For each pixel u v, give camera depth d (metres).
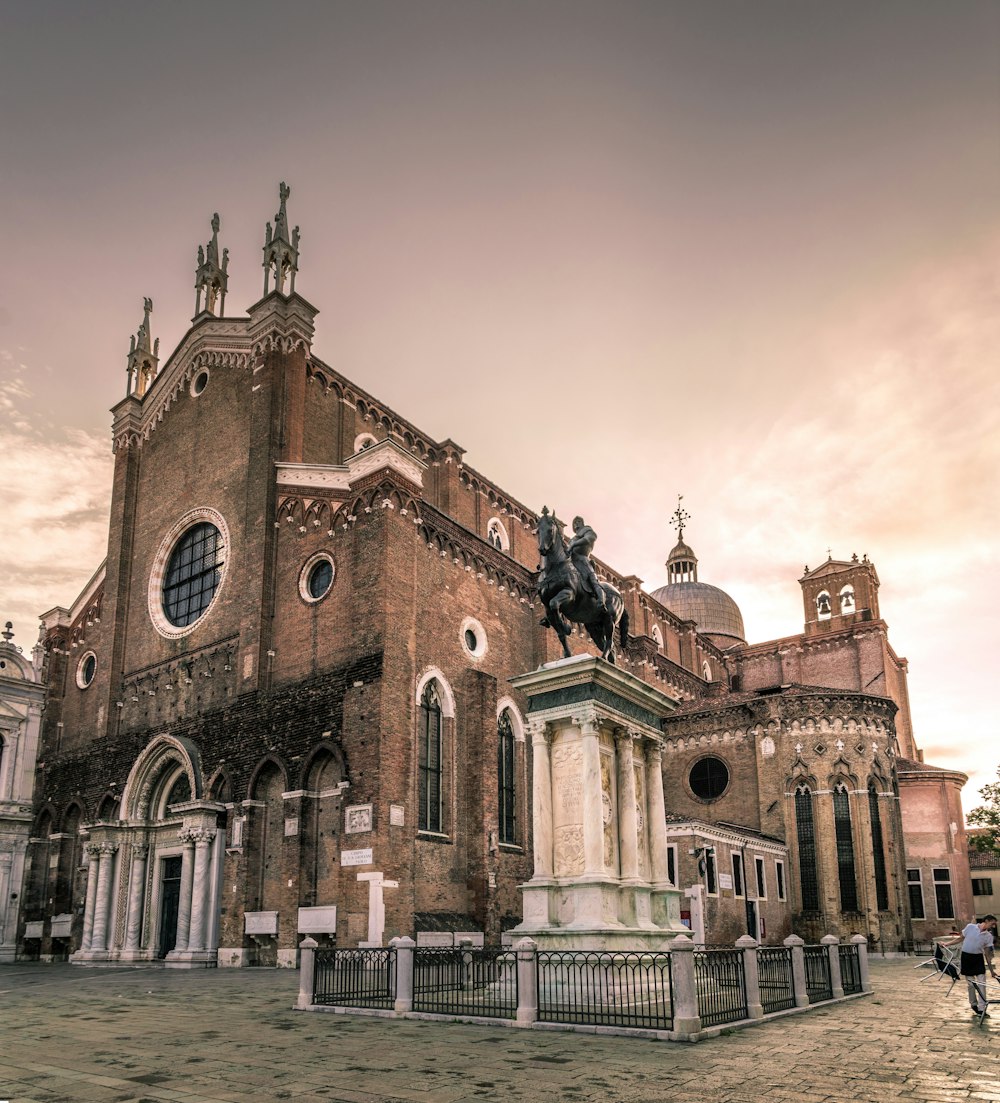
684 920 44.22
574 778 23.97
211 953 39.16
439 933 36.03
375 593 38.22
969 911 65.12
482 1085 13.05
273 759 39.41
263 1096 12.45
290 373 46.25
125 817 44.84
